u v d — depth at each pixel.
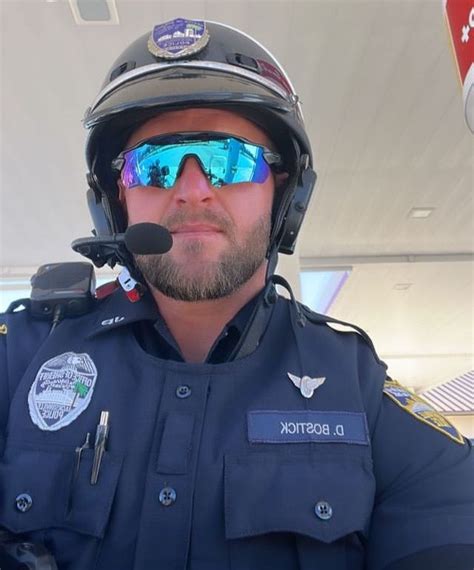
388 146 3.16
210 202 0.80
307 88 2.66
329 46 2.39
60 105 2.74
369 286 5.45
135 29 2.26
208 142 0.83
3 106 2.75
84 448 0.70
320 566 0.64
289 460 0.70
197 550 0.63
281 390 0.76
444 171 3.44
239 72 0.83
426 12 2.22
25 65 2.46
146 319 0.83
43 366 0.79
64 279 0.91
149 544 0.63
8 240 4.16
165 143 0.83
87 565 0.64
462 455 0.74
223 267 0.79
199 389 0.74
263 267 0.91
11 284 4.71
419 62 2.49
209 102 0.80
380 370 0.85
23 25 2.25
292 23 2.26
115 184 0.97
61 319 0.89
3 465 0.71
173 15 2.20
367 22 2.27
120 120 0.87
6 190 3.50
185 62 0.82
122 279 0.87
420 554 0.64
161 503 0.66
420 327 6.75
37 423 0.73
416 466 0.73
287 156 0.92
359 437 0.73
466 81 0.81
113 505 0.67
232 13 2.20
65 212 3.79
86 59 2.43
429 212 3.98
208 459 0.69
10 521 0.67
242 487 0.67
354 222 4.13
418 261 4.77
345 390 0.77
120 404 0.74
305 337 0.85
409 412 0.79
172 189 0.81
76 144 3.06
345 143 3.13
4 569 0.62
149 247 0.75
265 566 0.64
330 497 0.67
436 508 0.68
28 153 3.13
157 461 0.69
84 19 2.20
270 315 0.89
